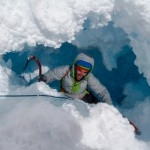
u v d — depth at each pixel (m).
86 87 3.34
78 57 3.06
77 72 3.07
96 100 3.40
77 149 2.39
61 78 3.19
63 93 3.17
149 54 2.74
